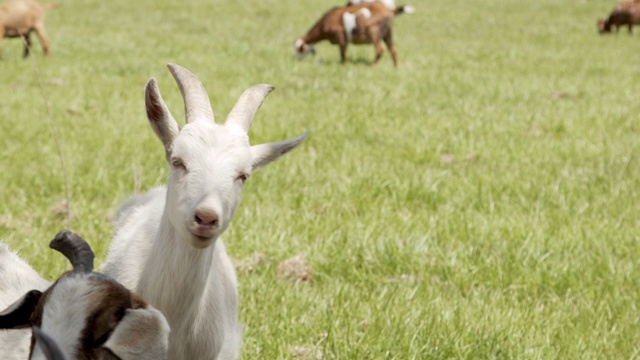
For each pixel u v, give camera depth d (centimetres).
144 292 682
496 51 3325
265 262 1060
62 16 4081
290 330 874
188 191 620
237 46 3123
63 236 517
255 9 4825
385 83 2416
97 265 989
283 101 2053
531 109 2056
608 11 5459
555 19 4947
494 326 887
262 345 848
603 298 1005
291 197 1293
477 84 2400
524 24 4603
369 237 1133
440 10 5147
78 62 2566
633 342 901
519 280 1043
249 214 1185
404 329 872
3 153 1444
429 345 854
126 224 764
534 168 1528
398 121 1864
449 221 1209
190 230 613
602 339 902
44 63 2559
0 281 691
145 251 705
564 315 952
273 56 2933
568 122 1888
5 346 638
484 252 1109
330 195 1317
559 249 1127
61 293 489
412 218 1230
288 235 1126
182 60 2681
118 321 484
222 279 725
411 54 3209
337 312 912
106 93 2053
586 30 4472
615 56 3356
